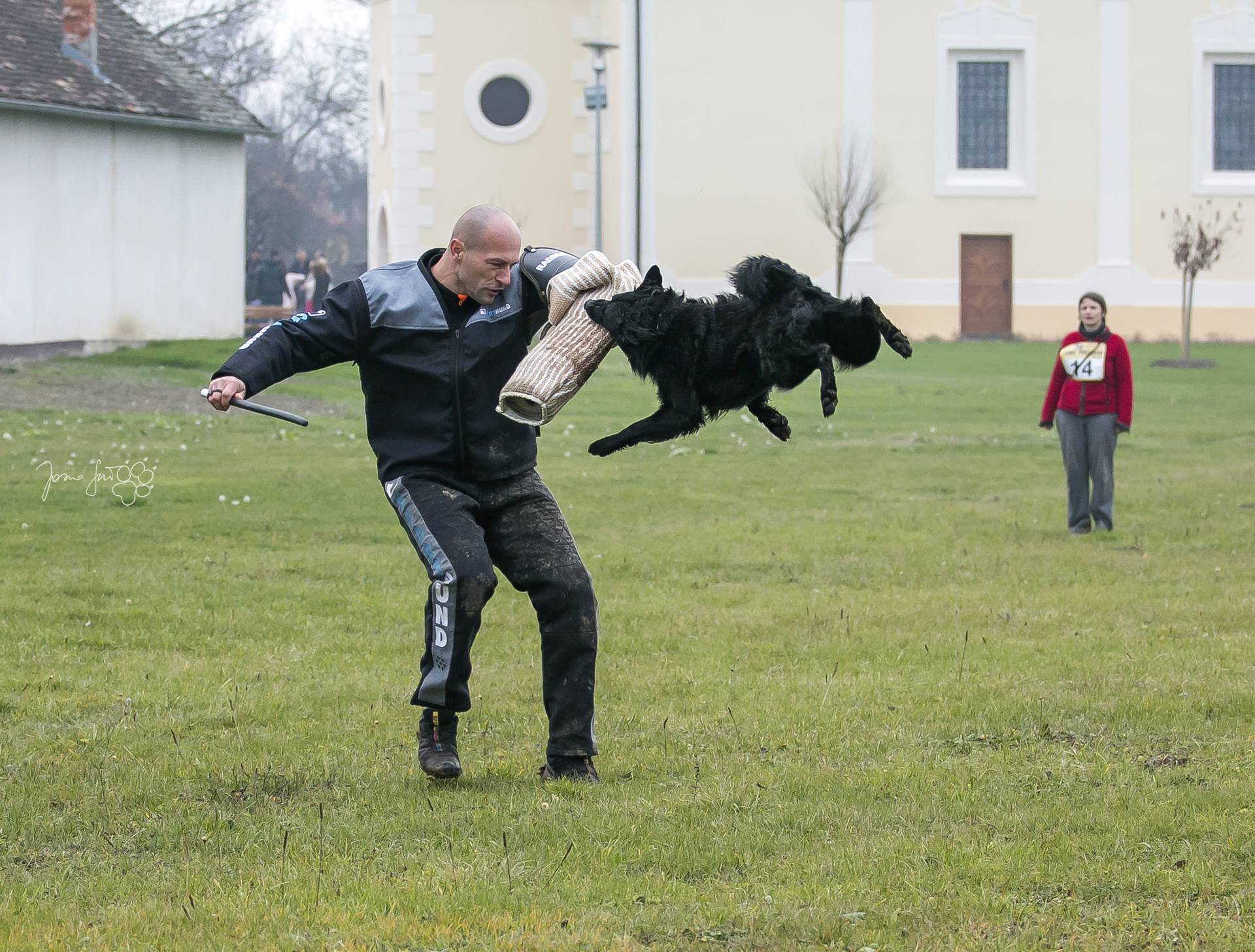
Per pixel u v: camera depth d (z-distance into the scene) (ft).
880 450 68.54
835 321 16.30
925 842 16.98
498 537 19.58
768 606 33.06
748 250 136.05
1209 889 15.31
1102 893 15.33
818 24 135.54
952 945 13.94
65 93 96.84
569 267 18.57
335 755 21.20
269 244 265.34
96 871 16.29
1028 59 138.51
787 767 20.34
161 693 24.70
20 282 95.09
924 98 137.49
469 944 14.10
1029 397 93.71
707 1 134.31
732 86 135.03
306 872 16.07
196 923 14.55
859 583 36.14
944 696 24.47
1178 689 24.49
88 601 32.35
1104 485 44.57
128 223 101.35
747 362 16.81
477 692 24.99
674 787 19.56
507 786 19.48
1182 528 45.55
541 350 18.06
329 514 46.44
